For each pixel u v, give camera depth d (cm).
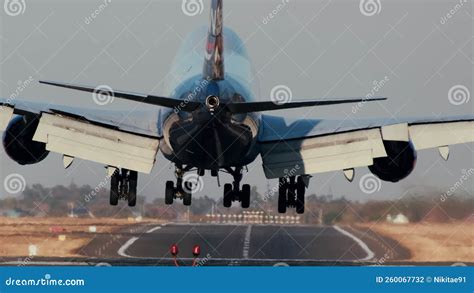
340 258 7531
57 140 7106
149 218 9806
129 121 7500
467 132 7069
